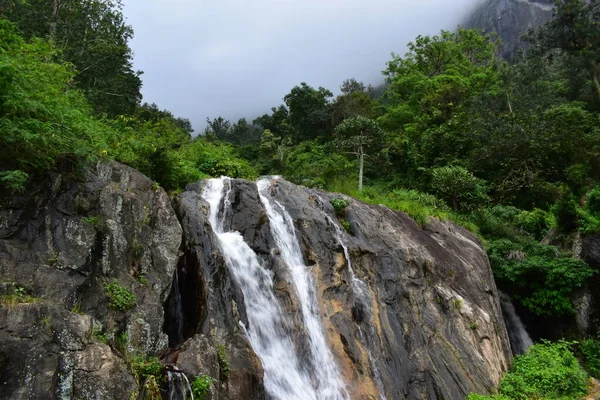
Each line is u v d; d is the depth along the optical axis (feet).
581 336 56.34
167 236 29.32
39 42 28.14
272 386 29.30
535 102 112.06
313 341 34.32
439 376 39.09
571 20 113.80
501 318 52.90
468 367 41.60
